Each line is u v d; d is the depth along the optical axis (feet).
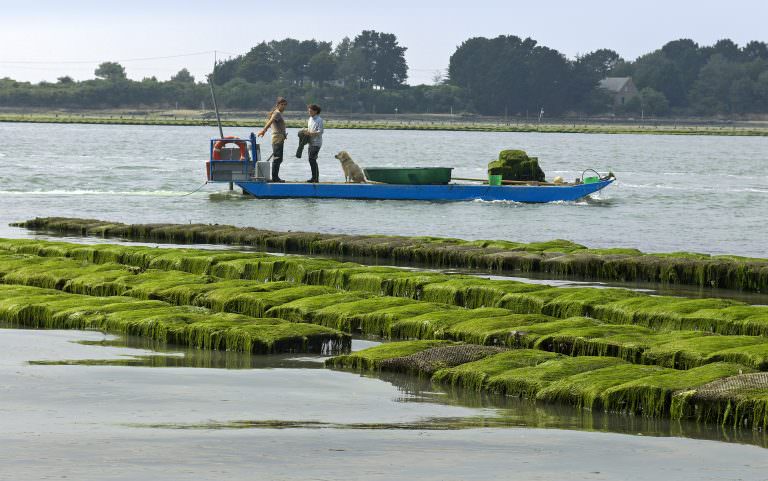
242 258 118.42
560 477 49.80
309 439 54.95
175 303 96.68
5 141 455.63
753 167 366.84
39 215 175.63
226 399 63.82
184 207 189.16
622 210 194.39
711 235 162.09
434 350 73.77
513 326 81.20
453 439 55.57
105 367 72.02
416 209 189.16
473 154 422.82
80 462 49.96
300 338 79.20
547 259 124.67
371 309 89.20
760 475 50.75
